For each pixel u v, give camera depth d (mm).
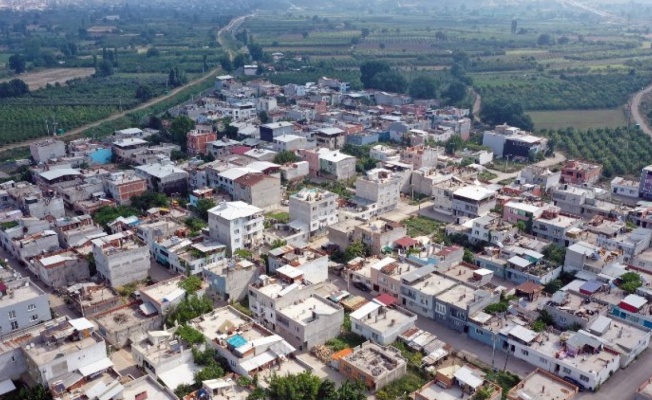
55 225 198000
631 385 130750
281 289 154375
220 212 189875
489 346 145750
